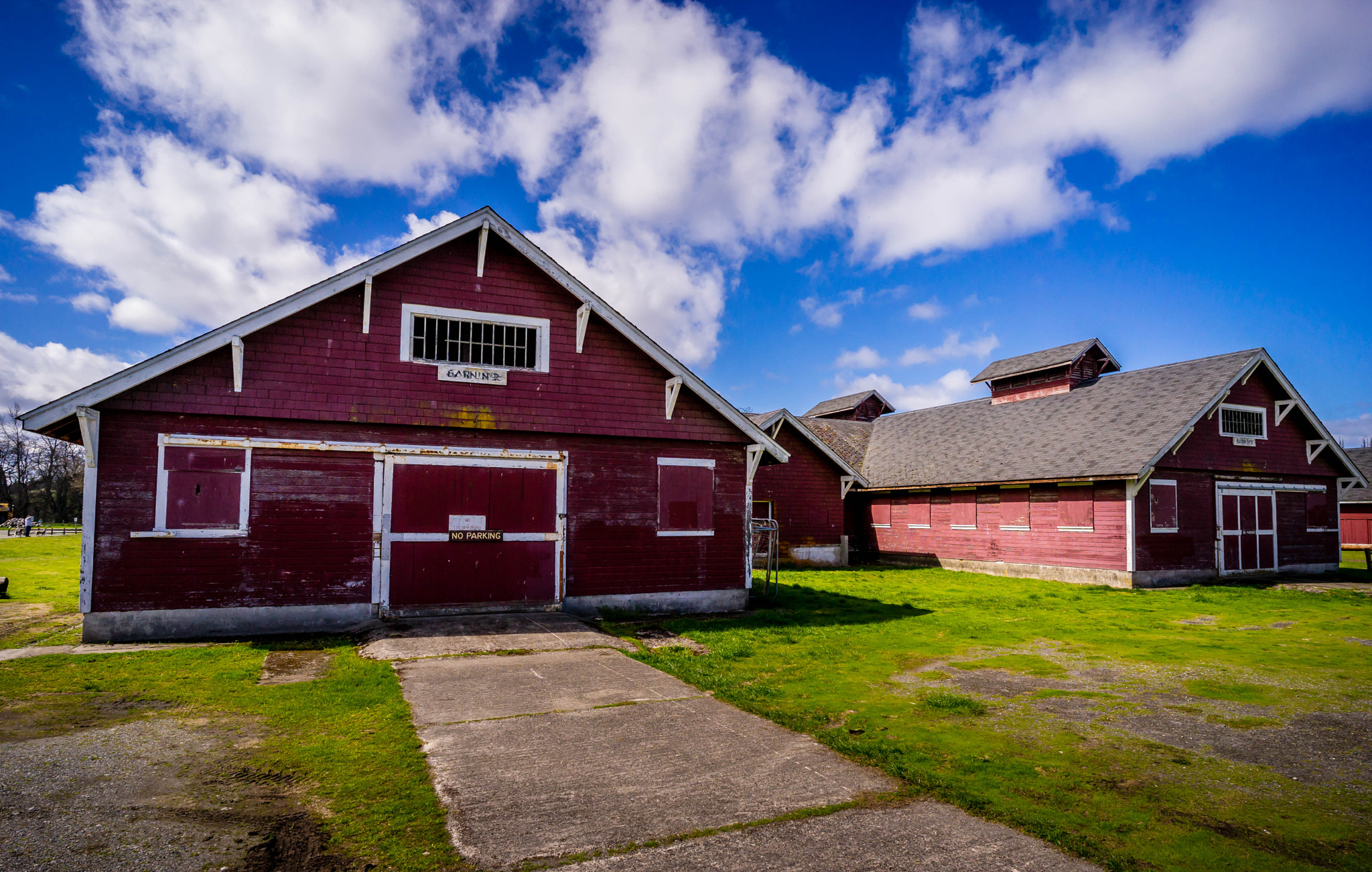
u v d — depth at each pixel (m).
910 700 7.52
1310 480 22.86
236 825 4.27
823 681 8.30
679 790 4.93
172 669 8.33
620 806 4.64
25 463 71.31
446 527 11.72
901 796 4.89
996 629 11.96
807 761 5.55
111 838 4.05
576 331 12.75
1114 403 22.36
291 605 10.74
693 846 4.10
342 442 11.19
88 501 9.88
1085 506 19.64
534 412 12.31
